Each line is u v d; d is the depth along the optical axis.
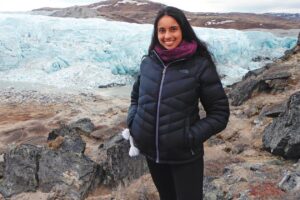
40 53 30.20
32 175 6.65
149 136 2.85
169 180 3.16
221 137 8.70
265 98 10.79
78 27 35.00
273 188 5.07
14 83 25.12
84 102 19.64
